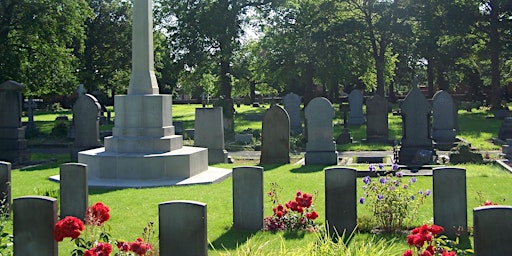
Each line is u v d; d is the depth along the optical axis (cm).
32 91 3941
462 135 3200
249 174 1014
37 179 1686
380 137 2984
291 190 1406
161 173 1603
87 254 647
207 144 2217
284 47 5331
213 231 1000
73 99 7794
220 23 4622
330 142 2055
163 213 734
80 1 4091
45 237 757
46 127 4391
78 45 5072
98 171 1620
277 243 910
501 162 1870
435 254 719
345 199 954
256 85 7844
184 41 4772
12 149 2342
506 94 7456
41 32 3778
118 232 988
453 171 948
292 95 3500
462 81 6994
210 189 1456
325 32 4862
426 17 4638
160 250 738
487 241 696
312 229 973
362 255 673
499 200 1237
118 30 5475
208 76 6462
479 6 4703
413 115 2084
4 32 3653
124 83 5497
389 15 4688
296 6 5153
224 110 3503
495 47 4744
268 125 2131
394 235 942
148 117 1680
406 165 1908
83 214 1118
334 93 7381
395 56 5981
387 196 982
